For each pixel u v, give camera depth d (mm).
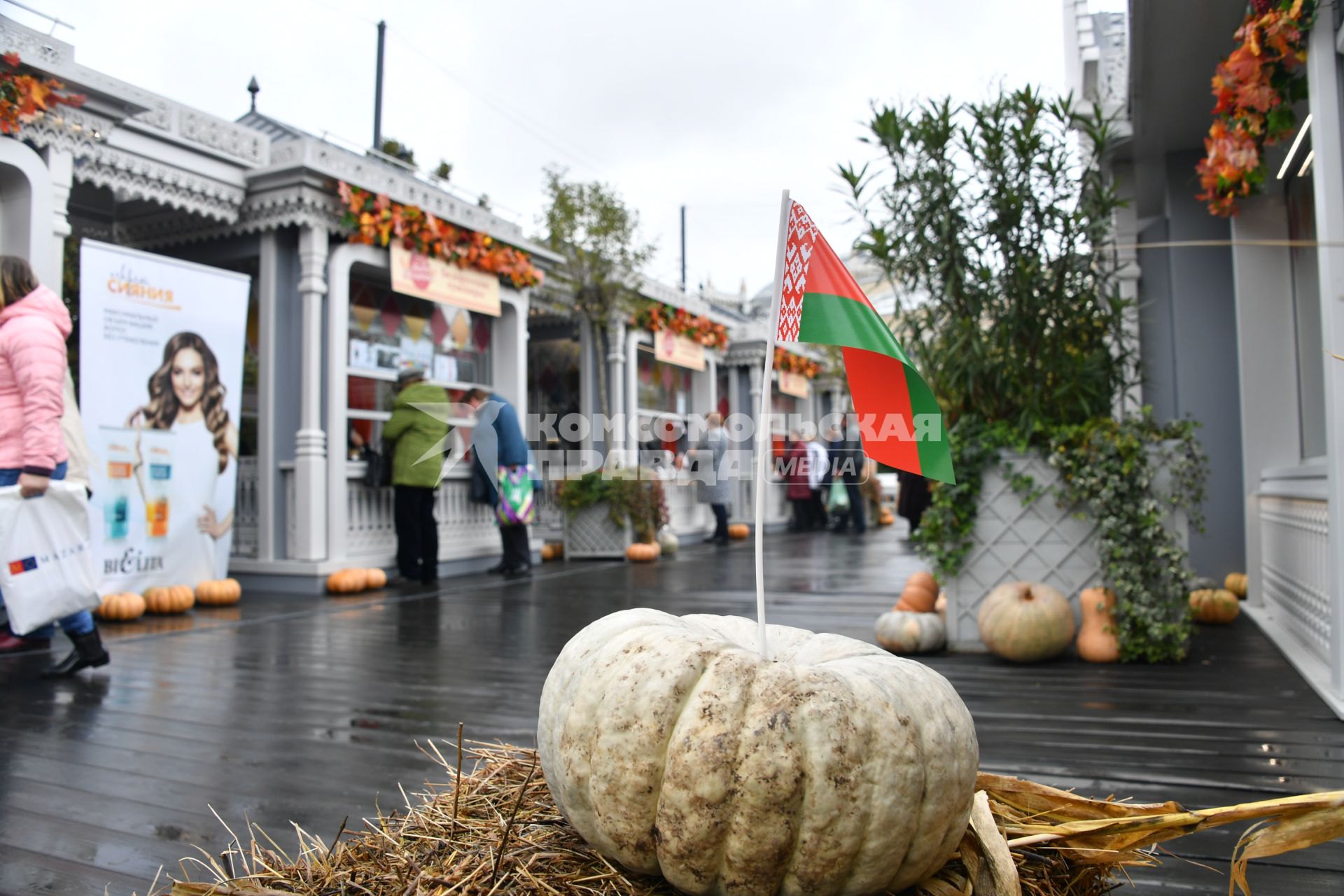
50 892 1999
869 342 1649
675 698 1401
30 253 5992
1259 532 6402
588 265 12609
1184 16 5148
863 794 1324
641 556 11195
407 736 3312
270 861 2018
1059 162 4840
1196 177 7227
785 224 1652
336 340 8617
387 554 9336
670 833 1352
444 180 10070
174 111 7637
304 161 8109
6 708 3771
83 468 5121
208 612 6895
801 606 6859
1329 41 3590
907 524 19172
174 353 7094
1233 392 7035
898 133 4906
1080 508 4957
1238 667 4488
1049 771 2781
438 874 1522
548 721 1586
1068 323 4977
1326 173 3578
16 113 5789
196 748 3146
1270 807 1350
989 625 4707
